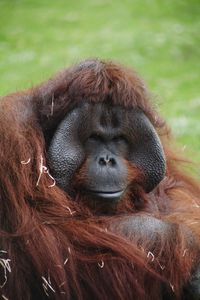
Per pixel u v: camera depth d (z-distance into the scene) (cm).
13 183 982
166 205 1165
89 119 1015
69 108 1024
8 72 3086
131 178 1051
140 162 1060
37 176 999
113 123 1027
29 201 993
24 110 1048
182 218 1098
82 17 4072
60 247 980
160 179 1076
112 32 3709
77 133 1019
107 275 988
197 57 3291
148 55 3288
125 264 987
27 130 1022
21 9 4306
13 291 995
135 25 3834
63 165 1016
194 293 1048
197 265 1045
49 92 1056
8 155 987
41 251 972
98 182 1012
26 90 1140
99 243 991
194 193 1266
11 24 3997
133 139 1047
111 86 1016
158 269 999
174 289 1012
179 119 2280
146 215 1036
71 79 1034
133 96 1024
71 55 3322
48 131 1047
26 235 972
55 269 973
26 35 3756
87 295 997
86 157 1026
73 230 995
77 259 987
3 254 980
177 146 1345
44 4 4419
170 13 4106
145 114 1057
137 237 1000
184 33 3631
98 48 3419
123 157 1043
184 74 3008
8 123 1004
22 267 986
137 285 992
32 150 1009
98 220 1023
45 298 1012
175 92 2722
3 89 2716
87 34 3712
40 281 995
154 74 2997
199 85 2830
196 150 1952
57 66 3138
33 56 3338
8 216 983
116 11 4169
